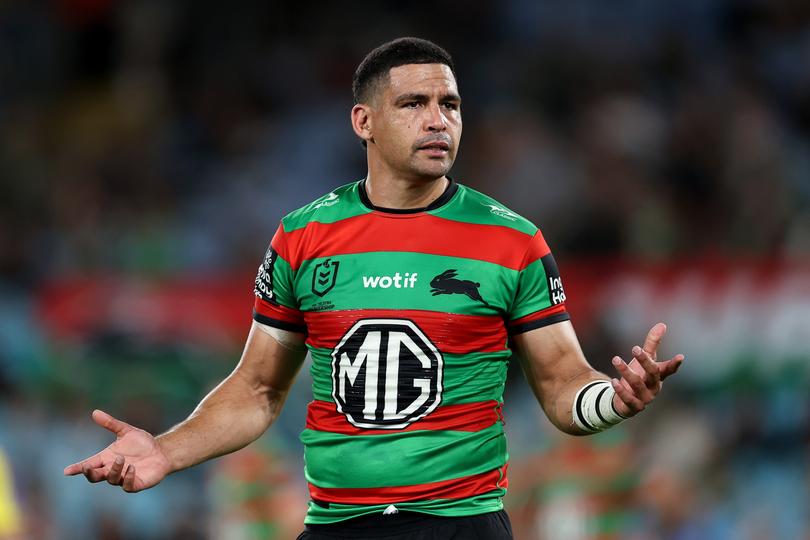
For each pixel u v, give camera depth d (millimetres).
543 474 28688
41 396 33406
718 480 32094
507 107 50000
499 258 13703
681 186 45438
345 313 13602
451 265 13609
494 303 13578
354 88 14414
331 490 13633
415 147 13695
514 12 54062
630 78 50281
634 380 12461
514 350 14375
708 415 33125
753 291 34031
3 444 32000
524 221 14078
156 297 35562
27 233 44750
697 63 50938
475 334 13508
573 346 13938
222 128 51625
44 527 31234
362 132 14312
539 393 14062
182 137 51375
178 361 34250
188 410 33938
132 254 43375
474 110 50812
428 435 13336
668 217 43312
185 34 54188
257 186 48438
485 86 51500
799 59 51375
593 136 47500
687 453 31953
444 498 13344
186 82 53562
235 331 35562
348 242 13883
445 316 13406
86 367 33812
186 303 35656
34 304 35188
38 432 32531
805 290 33719
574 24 53094
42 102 52281
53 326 35000
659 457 31969
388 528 13422
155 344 34594
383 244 13781
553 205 44812
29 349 34312
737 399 33500
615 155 46250
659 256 37531
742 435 32906
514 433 32719
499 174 47062
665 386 33469
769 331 33750
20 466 31922
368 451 13383
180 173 49625
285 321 14430
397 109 13781
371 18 54781
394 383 13367
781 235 42781
